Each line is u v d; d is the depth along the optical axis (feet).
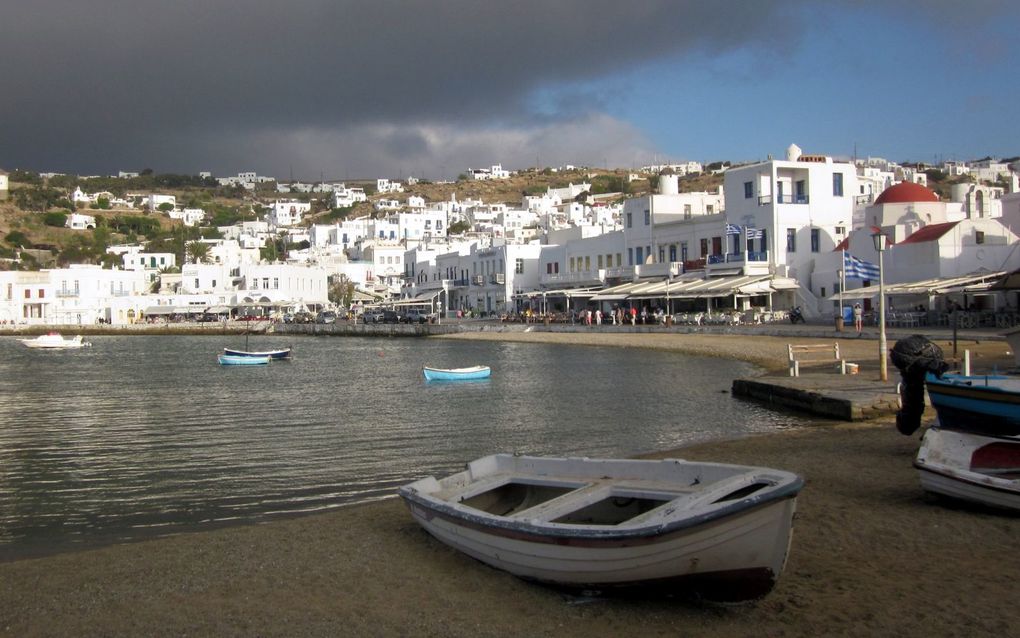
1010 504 42.14
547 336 252.21
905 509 46.06
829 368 118.83
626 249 291.17
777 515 30.73
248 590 37.88
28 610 36.27
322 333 365.20
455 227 630.33
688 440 78.54
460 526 38.81
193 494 63.16
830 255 218.79
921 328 172.04
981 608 31.83
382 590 37.22
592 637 31.32
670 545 31.55
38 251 631.15
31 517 57.16
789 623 31.55
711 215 252.42
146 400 130.21
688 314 238.48
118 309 437.99
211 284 461.78
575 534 33.17
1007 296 177.58
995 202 229.04
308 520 50.98
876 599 33.30
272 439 88.17
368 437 87.61
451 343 269.03
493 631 32.19
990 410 54.39
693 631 31.42
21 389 152.25
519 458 45.88
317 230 638.53
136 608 36.06
